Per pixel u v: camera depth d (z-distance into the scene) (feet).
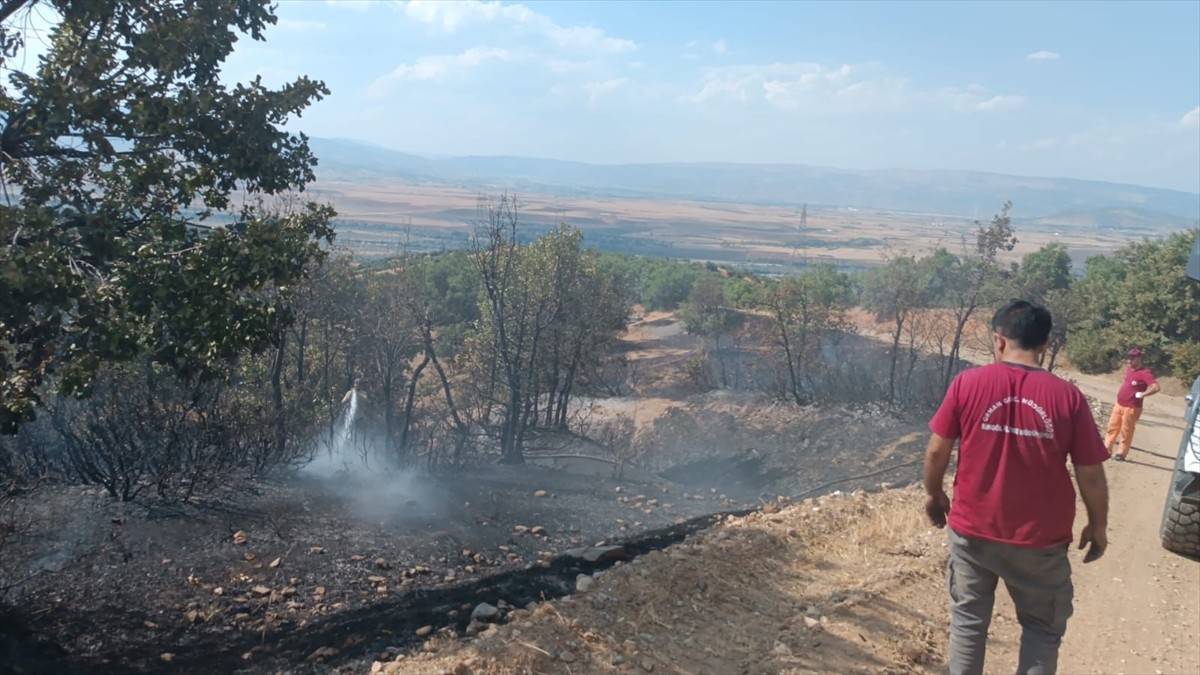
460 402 53.36
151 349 20.34
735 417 72.08
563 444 53.11
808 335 80.33
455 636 18.07
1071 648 19.10
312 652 17.95
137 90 20.07
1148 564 26.04
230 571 22.17
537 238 60.08
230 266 20.06
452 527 27.96
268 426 31.45
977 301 75.05
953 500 13.48
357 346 45.57
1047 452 12.61
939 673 16.75
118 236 19.80
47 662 17.04
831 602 19.67
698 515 35.68
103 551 22.22
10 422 17.65
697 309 116.98
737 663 16.47
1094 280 122.42
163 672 16.96
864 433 64.18
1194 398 27.96
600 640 16.84
